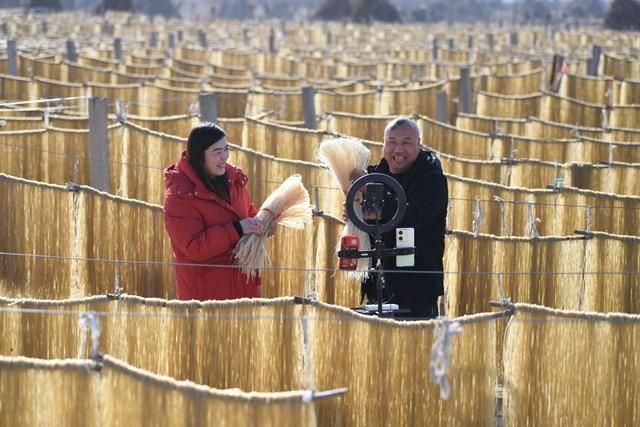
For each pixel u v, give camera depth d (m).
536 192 27.23
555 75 80.88
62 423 13.28
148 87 51.94
